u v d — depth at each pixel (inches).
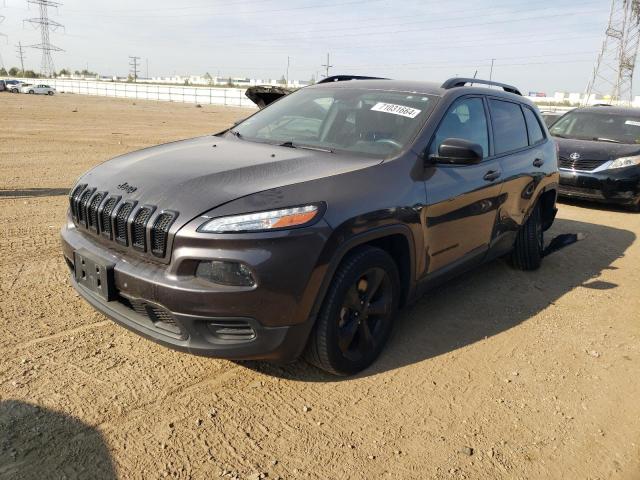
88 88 3048.7
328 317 111.4
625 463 103.6
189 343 103.2
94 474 89.0
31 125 762.2
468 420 112.6
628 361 143.6
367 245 120.3
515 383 128.4
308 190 110.1
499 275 204.2
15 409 103.0
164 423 103.3
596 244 260.5
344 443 102.1
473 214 155.1
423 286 142.7
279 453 97.9
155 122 999.6
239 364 126.4
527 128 199.6
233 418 106.7
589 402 123.0
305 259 103.0
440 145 134.0
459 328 155.6
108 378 116.2
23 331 132.9
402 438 105.0
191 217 100.7
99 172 128.3
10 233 213.9
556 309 175.0
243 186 109.3
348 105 156.1
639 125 366.9
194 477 90.4
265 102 216.2
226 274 98.8
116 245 111.0
